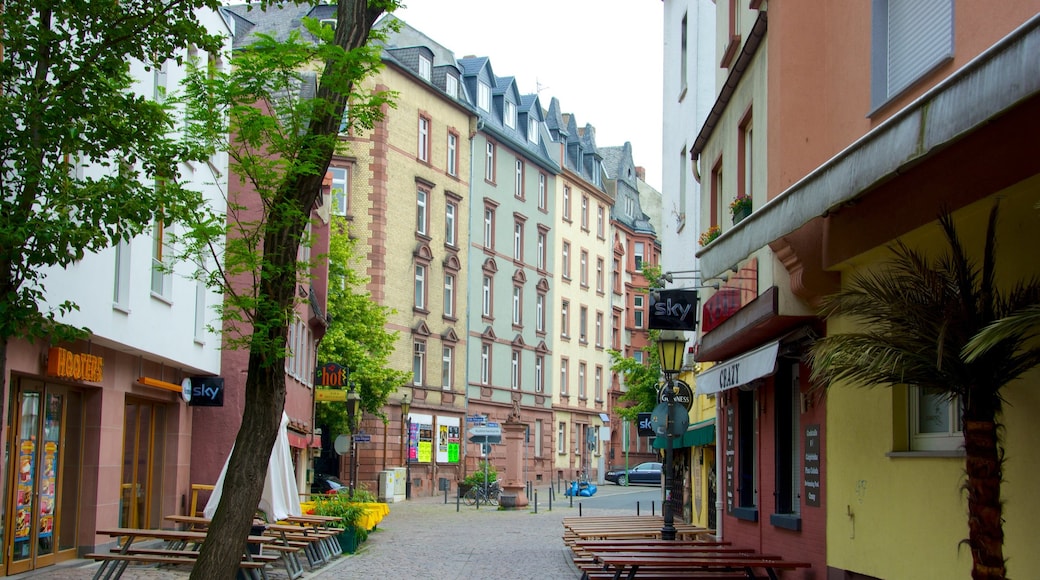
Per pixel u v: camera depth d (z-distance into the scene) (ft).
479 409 192.24
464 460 184.55
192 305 73.92
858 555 36.22
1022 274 25.31
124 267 59.93
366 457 156.66
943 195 27.50
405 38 181.98
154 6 31.83
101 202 29.81
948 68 28.19
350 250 144.15
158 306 65.82
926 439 32.04
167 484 75.77
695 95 86.17
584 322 248.11
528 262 215.92
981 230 27.25
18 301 28.73
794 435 48.34
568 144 247.70
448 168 181.57
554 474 228.84
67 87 30.37
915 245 30.83
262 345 31.17
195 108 36.17
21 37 29.86
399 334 151.43
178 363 71.36
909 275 24.66
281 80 34.55
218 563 29.81
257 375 31.42
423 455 170.50
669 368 63.21
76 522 58.29
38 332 29.17
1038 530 24.84
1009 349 22.59
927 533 30.73
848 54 35.58
